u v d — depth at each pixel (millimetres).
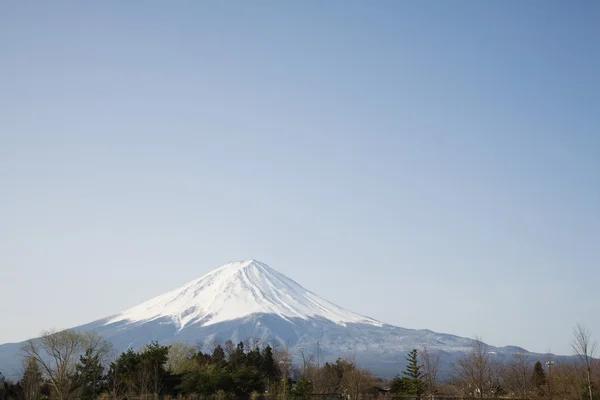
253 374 127750
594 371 104250
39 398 106125
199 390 115312
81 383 109375
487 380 131125
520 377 142500
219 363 132250
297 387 122688
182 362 134125
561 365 130500
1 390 105500
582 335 91812
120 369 115562
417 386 137125
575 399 93438
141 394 105500
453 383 157750
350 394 133875
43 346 122438
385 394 147375
